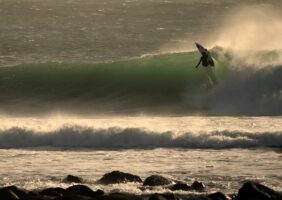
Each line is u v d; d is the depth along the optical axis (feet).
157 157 296.71
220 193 220.64
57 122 353.10
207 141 320.29
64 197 206.80
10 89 471.21
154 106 439.63
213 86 442.09
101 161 290.15
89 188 221.66
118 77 477.77
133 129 330.34
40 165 282.36
